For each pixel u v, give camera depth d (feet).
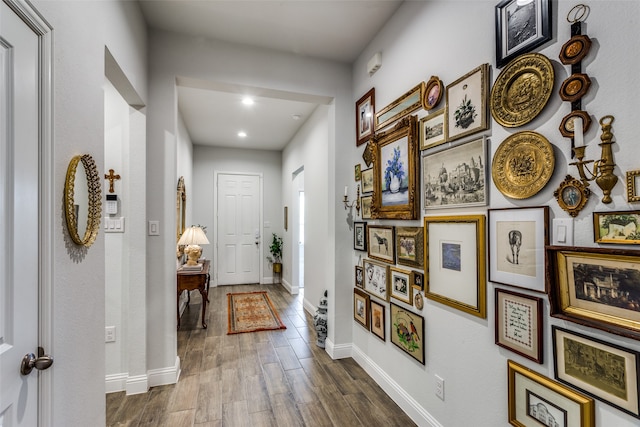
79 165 3.82
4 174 2.60
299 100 9.10
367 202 8.10
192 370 8.21
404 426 6.05
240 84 8.01
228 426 6.02
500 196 4.34
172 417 6.28
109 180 7.25
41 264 3.07
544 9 3.71
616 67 3.06
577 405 3.36
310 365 8.54
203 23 7.20
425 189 5.91
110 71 5.46
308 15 6.92
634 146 2.93
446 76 5.39
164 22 7.15
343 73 9.02
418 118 6.14
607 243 3.11
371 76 8.02
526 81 3.94
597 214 3.19
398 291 6.71
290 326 11.66
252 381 7.67
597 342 3.22
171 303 7.54
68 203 3.45
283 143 17.88
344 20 7.14
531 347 3.86
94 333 4.18
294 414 6.40
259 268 19.36
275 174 19.72
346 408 6.61
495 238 4.40
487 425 4.50
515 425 4.04
